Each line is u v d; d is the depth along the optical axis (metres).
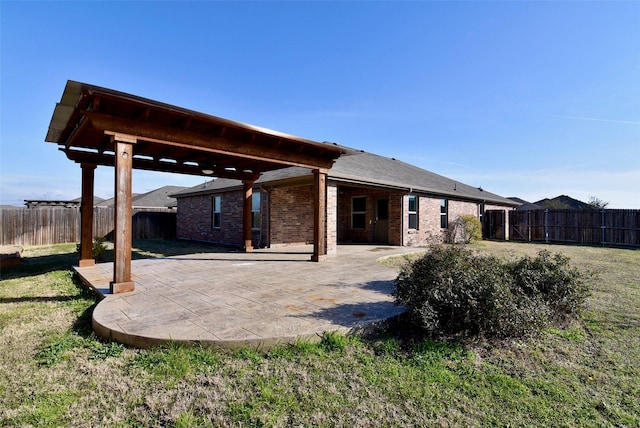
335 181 9.98
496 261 4.33
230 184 14.18
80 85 4.16
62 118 5.36
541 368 2.92
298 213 12.82
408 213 12.98
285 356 3.01
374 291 5.12
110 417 2.17
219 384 2.53
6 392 2.48
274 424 2.09
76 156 7.41
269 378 2.63
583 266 8.59
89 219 7.66
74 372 2.77
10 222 14.33
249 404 2.30
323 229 8.59
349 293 4.98
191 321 3.63
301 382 2.59
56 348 3.21
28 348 3.29
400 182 12.48
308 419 2.15
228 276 6.38
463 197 15.98
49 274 7.32
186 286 5.46
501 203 19.92
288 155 7.68
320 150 8.16
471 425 2.12
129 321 3.63
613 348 3.34
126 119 5.05
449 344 3.31
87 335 3.59
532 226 17.00
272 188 11.84
